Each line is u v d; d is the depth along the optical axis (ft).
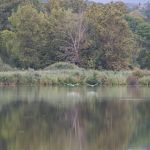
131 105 155.94
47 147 90.27
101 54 327.67
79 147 90.58
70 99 176.24
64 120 122.83
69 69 285.43
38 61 323.98
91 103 161.68
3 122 118.62
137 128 111.04
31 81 260.01
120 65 327.88
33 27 325.21
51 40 327.88
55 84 261.03
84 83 263.29
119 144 93.04
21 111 139.23
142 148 90.12
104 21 328.70
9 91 213.25
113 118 126.82
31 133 104.22
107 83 264.52
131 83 266.77
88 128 111.45
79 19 329.11
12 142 94.32
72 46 325.21
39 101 167.84
